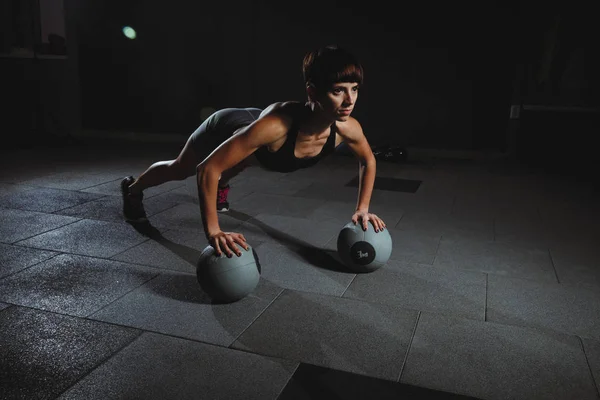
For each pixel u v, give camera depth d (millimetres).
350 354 2057
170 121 9719
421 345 2143
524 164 7414
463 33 7988
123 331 2209
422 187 5664
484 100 8195
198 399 1737
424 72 8320
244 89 9227
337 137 2607
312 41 8688
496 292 2734
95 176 5781
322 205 4660
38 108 8781
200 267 2455
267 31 8844
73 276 2820
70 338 2135
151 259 3131
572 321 2406
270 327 2273
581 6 7301
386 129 8727
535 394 1813
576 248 3533
